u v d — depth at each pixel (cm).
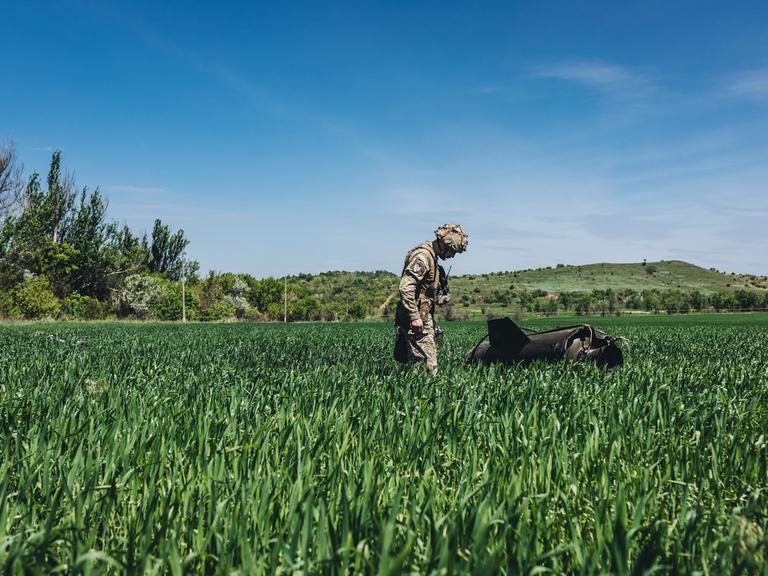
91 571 188
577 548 208
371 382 644
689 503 272
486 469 308
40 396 521
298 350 1254
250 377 714
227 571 189
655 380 611
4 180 4372
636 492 273
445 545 194
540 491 284
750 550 192
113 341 1500
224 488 272
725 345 1453
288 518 229
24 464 306
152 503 235
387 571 168
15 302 4194
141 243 7606
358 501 251
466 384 611
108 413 436
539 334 855
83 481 284
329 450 329
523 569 193
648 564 192
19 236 4394
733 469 320
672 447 351
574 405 473
